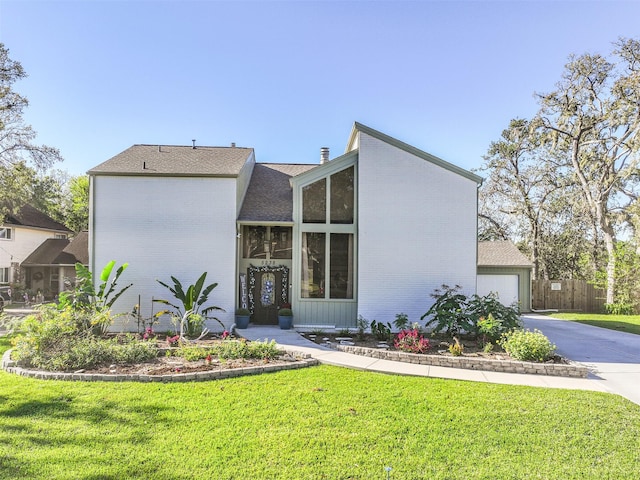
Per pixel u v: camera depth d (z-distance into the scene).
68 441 4.62
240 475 3.93
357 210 12.78
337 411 5.64
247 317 12.63
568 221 25.89
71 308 10.05
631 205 20.89
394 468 4.12
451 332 10.77
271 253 13.70
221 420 5.27
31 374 7.25
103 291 11.88
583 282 21.31
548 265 26.98
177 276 12.71
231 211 12.79
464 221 12.59
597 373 8.18
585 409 5.92
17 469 3.97
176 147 15.99
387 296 12.52
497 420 5.44
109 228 12.67
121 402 5.89
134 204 12.73
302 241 12.83
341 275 12.78
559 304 21.25
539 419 5.51
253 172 16.91
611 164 21.62
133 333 11.76
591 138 22.62
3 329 13.36
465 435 4.95
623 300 19.95
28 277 25.53
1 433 4.81
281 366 7.91
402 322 11.02
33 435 4.76
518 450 4.59
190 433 4.86
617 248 20.69
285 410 5.64
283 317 12.36
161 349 9.16
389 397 6.29
